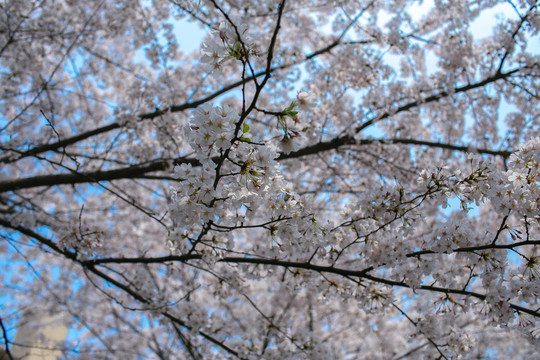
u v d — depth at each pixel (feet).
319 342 14.10
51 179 17.33
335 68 21.56
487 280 9.36
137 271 14.46
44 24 20.71
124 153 23.72
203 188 7.66
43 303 28.81
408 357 25.98
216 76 6.65
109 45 26.84
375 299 11.05
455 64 21.06
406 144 22.39
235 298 26.45
